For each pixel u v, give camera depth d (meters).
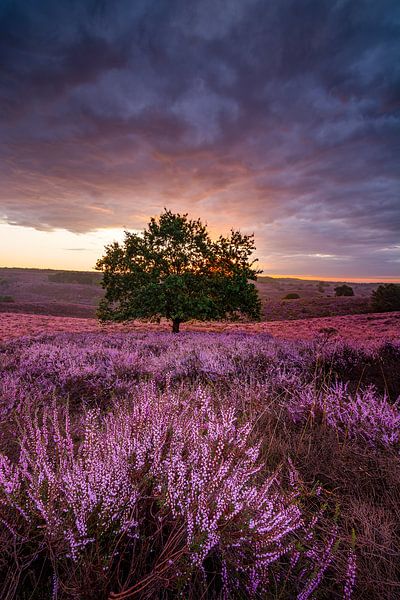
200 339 11.85
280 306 47.34
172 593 1.54
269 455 2.84
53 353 8.21
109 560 1.44
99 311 17.72
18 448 2.61
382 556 1.67
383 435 2.80
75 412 4.29
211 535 1.46
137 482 1.93
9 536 1.60
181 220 17.88
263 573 1.49
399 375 5.74
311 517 2.05
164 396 3.04
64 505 1.65
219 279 17.09
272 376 5.30
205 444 2.07
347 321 26.55
